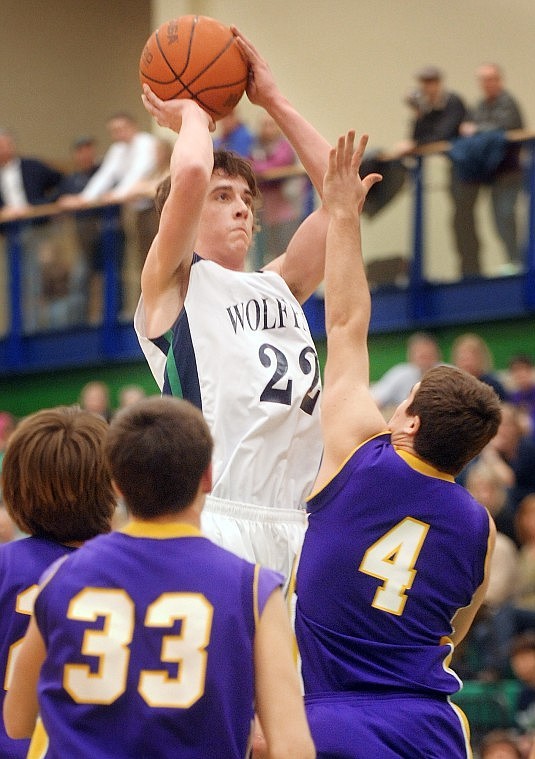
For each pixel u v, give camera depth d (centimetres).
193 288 682
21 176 2641
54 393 2742
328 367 650
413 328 2353
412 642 614
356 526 618
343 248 657
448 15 2786
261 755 566
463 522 626
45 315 2658
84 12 3425
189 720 468
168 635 476
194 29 708
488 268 2241
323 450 686
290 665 484
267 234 2180
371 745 588
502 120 2173
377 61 2831
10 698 510
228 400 668
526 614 1525
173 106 703
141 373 2609
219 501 657
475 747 1420
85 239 2564
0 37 3344
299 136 734
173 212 650
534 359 2250
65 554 596
